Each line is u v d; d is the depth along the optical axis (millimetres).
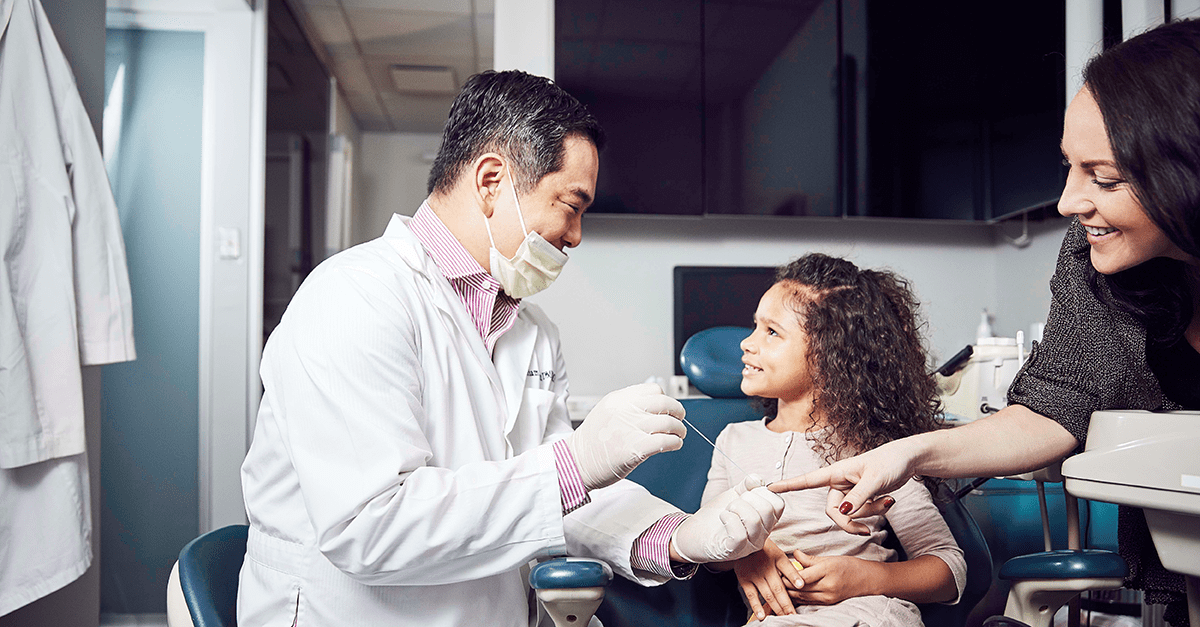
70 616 1645
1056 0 2064
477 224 868
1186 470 654
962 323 2584
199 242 2527
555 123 832
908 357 1235
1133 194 636
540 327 1068
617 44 2322
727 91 2340
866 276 1265
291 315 772
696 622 1168
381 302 752
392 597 750
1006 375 1557
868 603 962
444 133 900
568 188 845
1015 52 2250
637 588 1176
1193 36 607
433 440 785
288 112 2996
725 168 2332
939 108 2357
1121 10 1906
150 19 2504
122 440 2469
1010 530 1464
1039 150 2115
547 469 715
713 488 1201
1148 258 701
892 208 2346
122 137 2506
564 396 1108
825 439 1150
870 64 2344
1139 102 608
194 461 2494
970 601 1188
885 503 932
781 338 1198
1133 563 924
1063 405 854
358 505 664
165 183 2516
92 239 1593
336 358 707
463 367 855
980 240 2604
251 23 2555
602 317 2471
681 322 2340
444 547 670
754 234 2535
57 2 1633
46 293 1462
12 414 1361
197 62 2533
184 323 2514
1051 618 914
